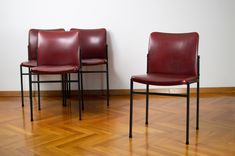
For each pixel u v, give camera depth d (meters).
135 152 2.47
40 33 3.55
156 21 4.34
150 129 2.99
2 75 4.44
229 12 4.35
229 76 4.46
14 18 4.34
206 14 4.34
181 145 2.60
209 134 2.84
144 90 4.43
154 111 3.59
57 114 3.53
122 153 2.45
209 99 4.09
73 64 3.51
